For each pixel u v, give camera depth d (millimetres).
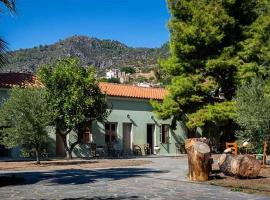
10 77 34875
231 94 32875
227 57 31641
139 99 40312
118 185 15383
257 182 15633
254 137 20828
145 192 13500
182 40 31781
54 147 35031
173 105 32844
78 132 33750
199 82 32125
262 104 20141
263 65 32094
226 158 17250
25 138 25344
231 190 13766
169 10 32688
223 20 31094
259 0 32656
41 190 14195
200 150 16391
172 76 33781
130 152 39844
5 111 25359
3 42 14148
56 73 31156
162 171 20688
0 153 34188
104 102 33438
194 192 13391
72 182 16500
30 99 25375
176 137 43062
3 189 14500
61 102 31125
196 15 31297
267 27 31641
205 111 31562
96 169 22469
